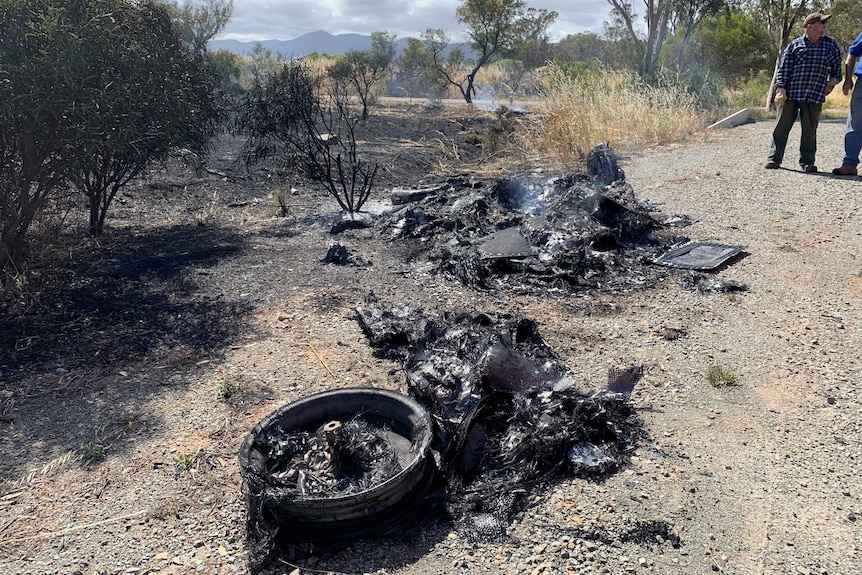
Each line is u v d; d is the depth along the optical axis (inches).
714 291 210.7
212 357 182.9
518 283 228.7
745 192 321.7
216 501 124.3
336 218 331.9
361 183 426.0
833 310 192.1
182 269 259.1
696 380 159.8
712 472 125.7
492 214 301.7
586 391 153.6
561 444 128.0
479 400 136.5
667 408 148.3
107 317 212.8
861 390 150.7
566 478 124.6
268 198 385.4
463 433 127.6
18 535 117.6
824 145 418.6
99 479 132.1
